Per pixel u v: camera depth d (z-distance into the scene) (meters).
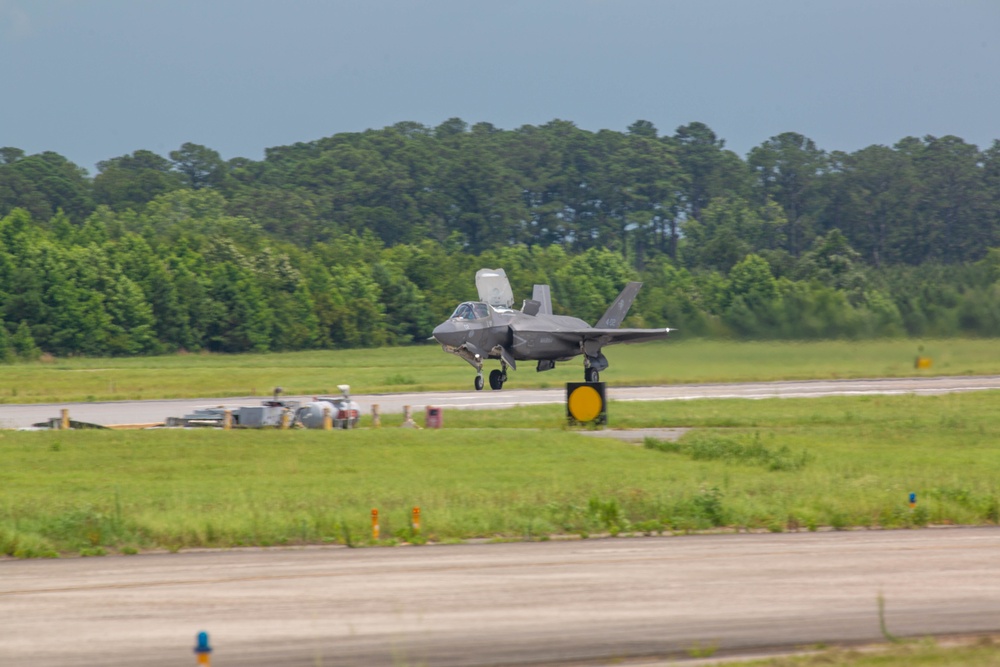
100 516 56.62
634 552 51.81
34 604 41.97
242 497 64.94
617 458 86.31
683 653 36.25
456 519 58.03
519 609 41.06
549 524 58.12
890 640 37.44
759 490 69.94
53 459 83.12
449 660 35.56
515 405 132.62
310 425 105.19
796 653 36.25
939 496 66.12
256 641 37.41
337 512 59.97
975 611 40.97
